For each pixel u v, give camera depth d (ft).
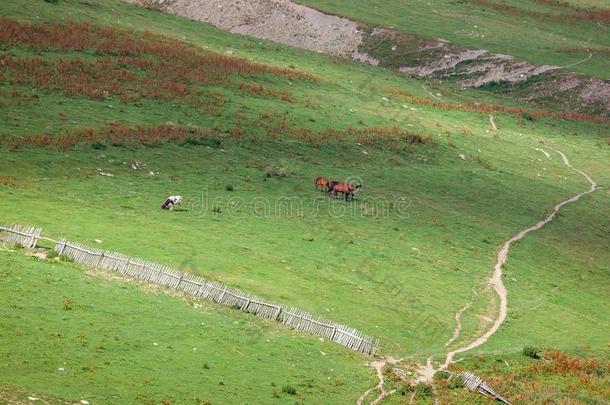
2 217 196.44
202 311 173.99
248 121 301.43
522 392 172.04
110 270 182.29
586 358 200.54
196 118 295.07
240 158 274.57
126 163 251.19
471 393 167.94
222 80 335.47
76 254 183.42
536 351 195.21
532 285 233.76
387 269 218.59
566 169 336.08
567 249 264.52
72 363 141.08
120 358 147.02
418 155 309.63
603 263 261.65
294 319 177.68
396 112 351.25
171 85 315.58
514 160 331.77
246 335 168.35
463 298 214.48
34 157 239.91
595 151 362.12
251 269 198.70
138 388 138.92
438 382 168.35
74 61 315.58
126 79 312.91
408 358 177.27
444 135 335.47
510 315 212.23
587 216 293.84
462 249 244.01
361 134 313.12
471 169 311.27
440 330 194.80
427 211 264.93
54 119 267.18
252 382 151.12
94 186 231.30
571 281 244.01
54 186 225.76
